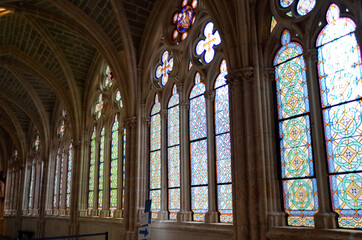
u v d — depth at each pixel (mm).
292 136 10586
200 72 14281
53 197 27703
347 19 9609
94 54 22047
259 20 11656
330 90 9820
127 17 16578
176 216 14508
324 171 9484
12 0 16219
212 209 12734
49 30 19688
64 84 23281
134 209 15867
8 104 30969
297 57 10844
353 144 9062
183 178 14180
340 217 9086
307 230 9289
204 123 13938
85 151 22922
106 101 21406
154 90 17000
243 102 11242
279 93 11219
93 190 21500
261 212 10297
